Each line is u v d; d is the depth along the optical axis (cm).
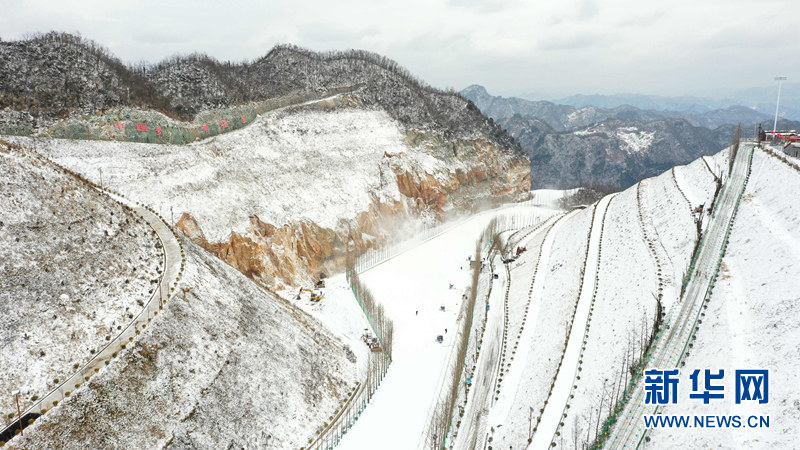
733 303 7562
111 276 6944
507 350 9431
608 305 9275
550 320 9769
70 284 6438
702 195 11244
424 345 10188
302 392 7675
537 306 10656
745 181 10844
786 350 6269
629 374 7262
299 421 7256
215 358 6931
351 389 8506
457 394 8456
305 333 8994
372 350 9738
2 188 6669
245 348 7481
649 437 6294
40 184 7200
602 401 7069
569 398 7494
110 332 6309
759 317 7031
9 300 5819
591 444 6475
